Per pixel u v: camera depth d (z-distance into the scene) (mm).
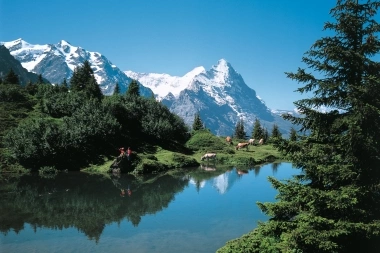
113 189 32969
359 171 11680
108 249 16812
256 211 24656
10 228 20297
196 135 72312
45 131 43938
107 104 58438
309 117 12977
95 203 27141
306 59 12812
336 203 10891
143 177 40531
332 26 12664
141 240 18281
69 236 18859
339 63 12367
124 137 56062
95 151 48312
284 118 13398
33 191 31297
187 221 22078
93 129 49281
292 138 13734
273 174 44188
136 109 62594
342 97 12484
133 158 45375
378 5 12117
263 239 13227
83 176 39844
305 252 11367
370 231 10750
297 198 12320
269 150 74938
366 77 11242
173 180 38688
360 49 12281
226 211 24688
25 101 62719
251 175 43156
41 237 18625
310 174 12594
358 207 11789
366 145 11266
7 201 27250
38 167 42594
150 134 60312
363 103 11398
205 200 28422
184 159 52250
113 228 20500
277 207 12586
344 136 11648
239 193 31453
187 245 17484
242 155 61719
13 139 42938
